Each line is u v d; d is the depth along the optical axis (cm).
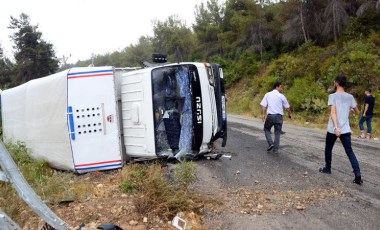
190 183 600
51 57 5022
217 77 778
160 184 517
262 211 488
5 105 1046
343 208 491
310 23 2836
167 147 733
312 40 2861
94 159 719
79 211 494
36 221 451
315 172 670
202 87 735
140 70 726
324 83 1980
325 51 2300
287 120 1767
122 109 762
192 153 744
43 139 777
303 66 2342
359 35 2255
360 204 504
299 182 611
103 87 717
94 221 462
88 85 712
